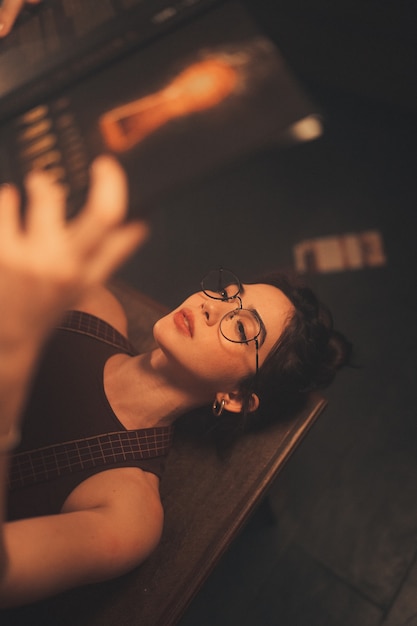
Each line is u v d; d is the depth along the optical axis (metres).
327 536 1.79
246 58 1.06
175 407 1.28
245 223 2.46
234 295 1.27
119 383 1.28
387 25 2.29
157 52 1.12
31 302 0.37
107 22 1.22
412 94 2.47
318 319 1.35
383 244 2.34
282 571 1.75
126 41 1.15
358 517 1.81
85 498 1.13
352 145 2.59
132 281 2.35
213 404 1.35
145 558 1.13
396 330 2.15
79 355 1.30
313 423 1.40
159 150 0.95
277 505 1.85
